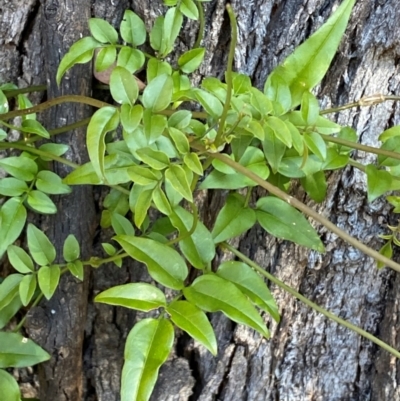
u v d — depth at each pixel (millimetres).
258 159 664
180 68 674
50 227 709
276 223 672
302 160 653
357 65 702
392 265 622
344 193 716
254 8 695
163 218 692
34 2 705
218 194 721
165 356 597
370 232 726
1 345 683
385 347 667
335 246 730
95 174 646
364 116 710
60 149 680
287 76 646
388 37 690
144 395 587
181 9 663
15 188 674
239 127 626
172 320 609
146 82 716
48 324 714
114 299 611
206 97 633
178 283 631
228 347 752
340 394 767
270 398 766
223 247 689
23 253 673
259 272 724
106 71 693
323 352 757
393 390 745
